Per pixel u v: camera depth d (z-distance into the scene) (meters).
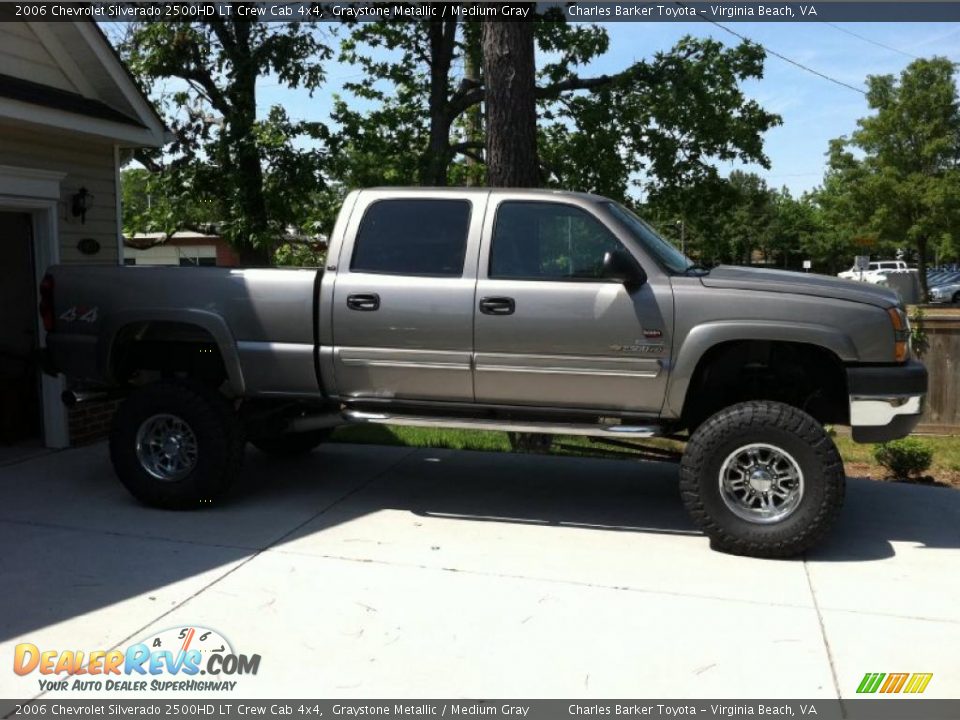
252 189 12.38
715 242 14.61
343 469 7.20
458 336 5.44
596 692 3.55
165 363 6.48
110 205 8.42
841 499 4.94
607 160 13.27
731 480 5.11
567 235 5.39
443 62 13.27
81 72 8.05
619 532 5.61
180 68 11.91
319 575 4.77
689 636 4.07
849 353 4.96
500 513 6.00
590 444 8.30
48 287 6.12
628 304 5.17
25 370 8.19
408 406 5.74
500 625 4.16
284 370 5.75
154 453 5.97
